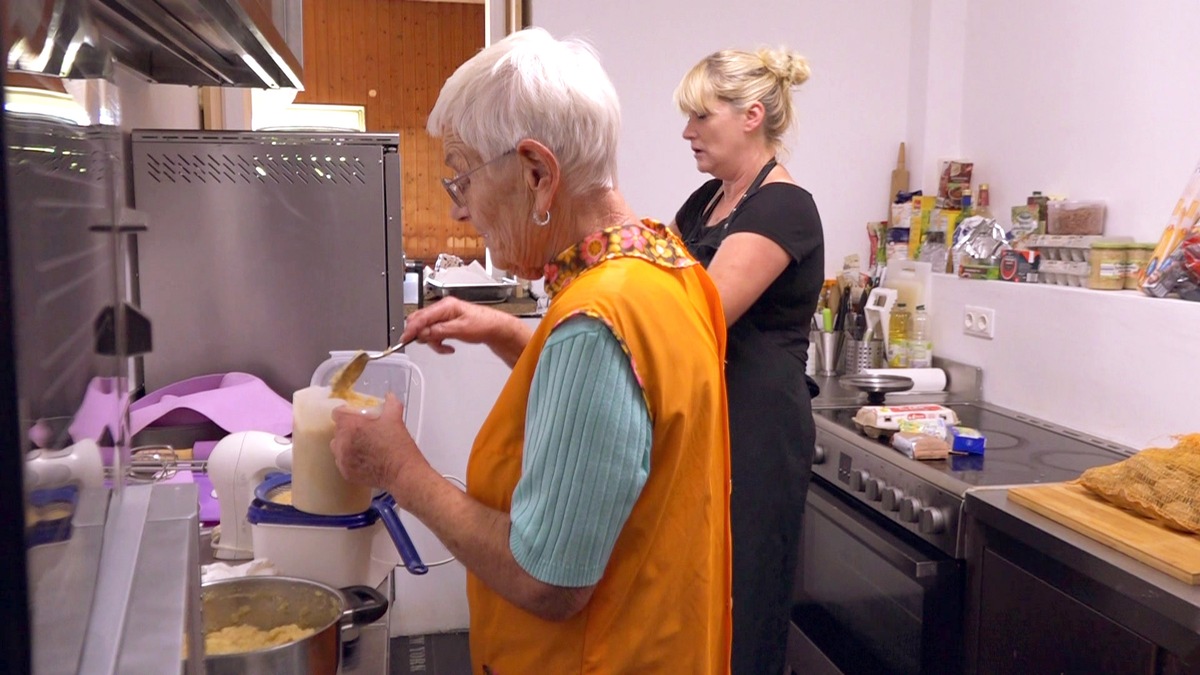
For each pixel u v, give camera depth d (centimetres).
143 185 193
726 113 201
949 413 226
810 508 241
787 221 186
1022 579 168
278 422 170
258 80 217
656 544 95
